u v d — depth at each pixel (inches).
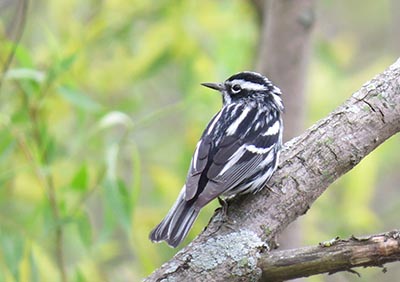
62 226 442.6
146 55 531.5
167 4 538.0
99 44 534.9
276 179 329.1
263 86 382.9
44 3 574.9
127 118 442.3
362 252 288.0
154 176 514.9
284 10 451.8
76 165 485.4
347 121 336.2
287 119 454.3
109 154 423.5
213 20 536.4
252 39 533.3
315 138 335.3
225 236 308.0
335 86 532.4
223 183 325.7
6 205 490.6
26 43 555.5
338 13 695.7
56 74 437.1
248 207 323.0
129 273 502.6
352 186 529.3
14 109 471.8
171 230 312.7
